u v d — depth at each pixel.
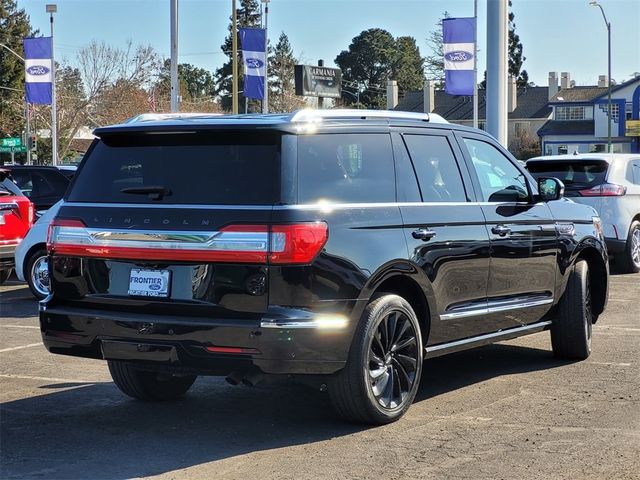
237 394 6.79
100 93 60.81
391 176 5.93
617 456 5.11
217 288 5.18
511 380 7.12
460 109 80.62
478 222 6.52
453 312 6.30
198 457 5.21
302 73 28.20
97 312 5.55
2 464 5.12
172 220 5.32
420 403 6.39
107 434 5.72
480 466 4.96
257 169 5.30
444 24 20.98
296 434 5.64
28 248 11.80
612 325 9.69
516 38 91.50
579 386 6.88
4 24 76.56
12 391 6.93
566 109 73.00
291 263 5.09
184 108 76.94
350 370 5.47
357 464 5.02
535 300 7.23
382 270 5.55
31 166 14.11
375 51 109.75
